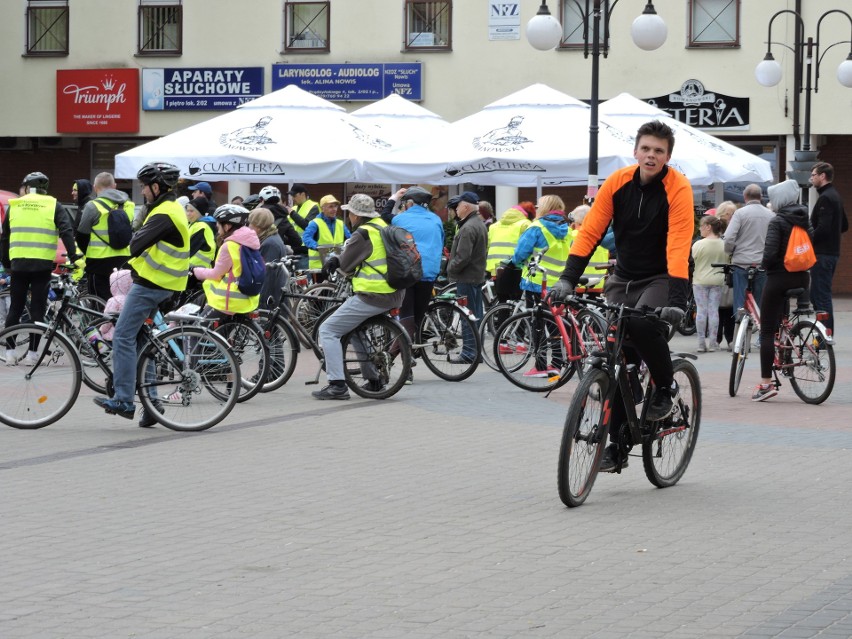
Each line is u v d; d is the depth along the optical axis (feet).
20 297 59.82
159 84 123.13
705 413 47.44
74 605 23.03
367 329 50.78
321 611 22.63
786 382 56.59
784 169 117.08
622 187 30.58
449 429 43.29
